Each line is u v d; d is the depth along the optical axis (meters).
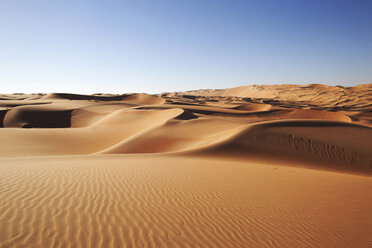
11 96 118.00
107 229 4.32
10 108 60.09
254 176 9.56
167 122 32.88
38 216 4.52
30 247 3.58
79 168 9.09
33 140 28.03
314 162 17.02
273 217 5.51
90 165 9.98
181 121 33.81
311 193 7.52
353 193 7.78
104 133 36.12
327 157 17.91
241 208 5.92
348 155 17.95
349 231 5.03
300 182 8.91
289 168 12.63
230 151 18.20
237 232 4.69
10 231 3.92
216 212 5.57
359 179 10.45
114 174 8.38
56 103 74.19
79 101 84.38
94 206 5.25
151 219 4.89
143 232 4.34
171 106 64.25
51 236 3.91
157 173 9.06
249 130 21.77
